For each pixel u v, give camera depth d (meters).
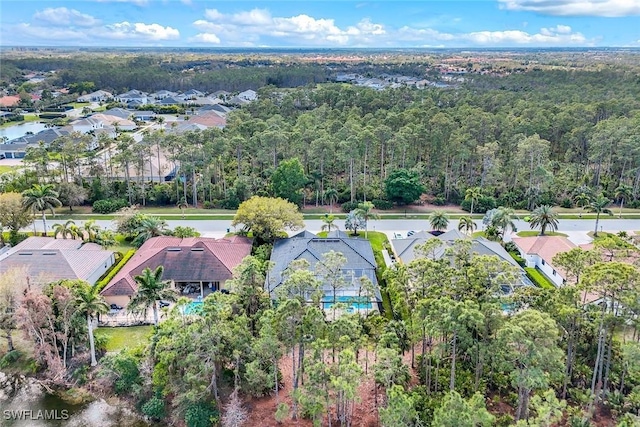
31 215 79.75
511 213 77.50
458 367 44.72
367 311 56.75
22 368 49.88
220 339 41.22
